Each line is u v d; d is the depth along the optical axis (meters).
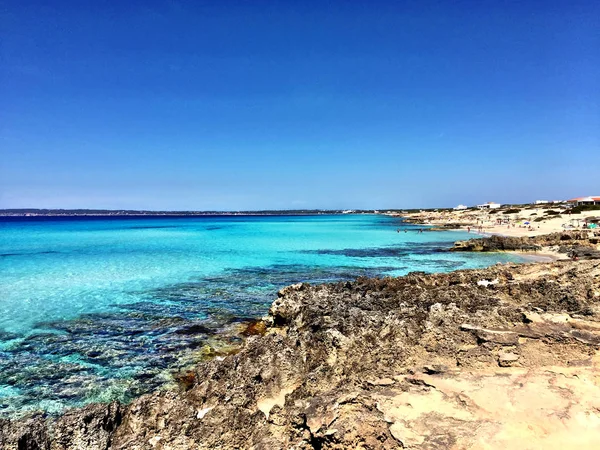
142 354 14.51
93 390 11.84
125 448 7.44
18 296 23.34
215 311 19.97
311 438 6.79
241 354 10.94
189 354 14.49
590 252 36.94
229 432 7.61
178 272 31.52
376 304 15.92
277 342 11.21
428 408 7.20
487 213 127.25
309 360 10.30
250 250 48.03
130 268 33.56
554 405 7.25
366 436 6.43
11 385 12.14
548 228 70.44
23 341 15.84
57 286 26.19
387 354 9.84
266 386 9.43
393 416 6.92
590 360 8.83
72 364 13.66
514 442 6.27
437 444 6.20
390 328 11.20
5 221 163.62
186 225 127.12
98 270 32.56
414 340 10.45
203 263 36.59
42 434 7.27
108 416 7.88
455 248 47.25
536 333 10.26
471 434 6.43
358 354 10.13
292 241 61.34
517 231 70.00
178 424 7.74
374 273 31.22
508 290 16.00
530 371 8.57
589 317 11.26
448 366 9.09
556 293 14.70
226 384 9.20
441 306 12.81
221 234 79.31
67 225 123.06
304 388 8.85
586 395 7.54
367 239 64.69
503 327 10.93
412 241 60.56
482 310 12.62
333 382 9.11
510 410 7.13
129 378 12.60
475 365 8.98
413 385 8.11
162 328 17.38
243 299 22.45
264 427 7.50
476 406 7.26
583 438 6.36
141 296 23.25
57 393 11.66
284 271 32.03
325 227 109.00
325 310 14.83
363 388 8.17
